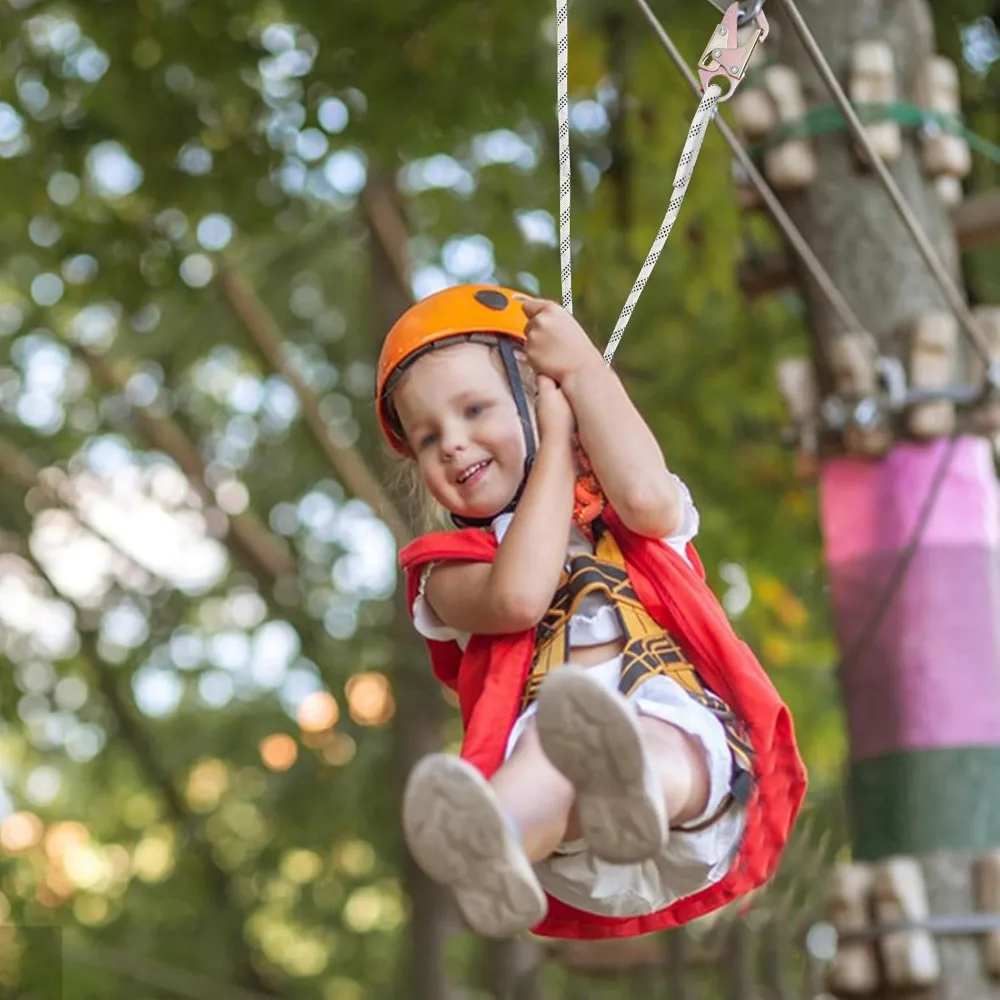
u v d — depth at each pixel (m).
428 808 4.04
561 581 4.91
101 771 24.69
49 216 15.07
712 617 4.77
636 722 4.02
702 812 4.61
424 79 13.88
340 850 23.80
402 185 18.14
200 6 14.23
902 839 8.78
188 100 14.59
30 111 14.84
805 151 9.26
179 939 24.22
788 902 12.11
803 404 9.20
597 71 14.14
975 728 8.80
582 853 4.64
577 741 4.06
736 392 15.37
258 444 22.56
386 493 6.11
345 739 22.53
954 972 8.55
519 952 16.41
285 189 14.95
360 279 21.25
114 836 26.34
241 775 24.88
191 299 15.37
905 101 9.38
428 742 18.52
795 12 5.69
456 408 4.88
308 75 13.94
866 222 9.19
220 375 22.64
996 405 8.81
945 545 8.89
